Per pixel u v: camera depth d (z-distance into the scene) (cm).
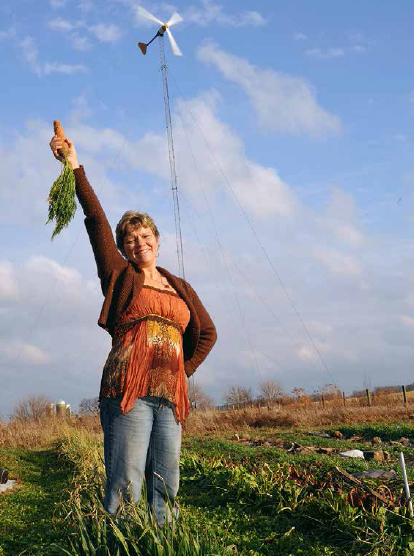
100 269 383
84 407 2472
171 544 354
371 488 598
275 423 2062
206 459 955
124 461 356
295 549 491
